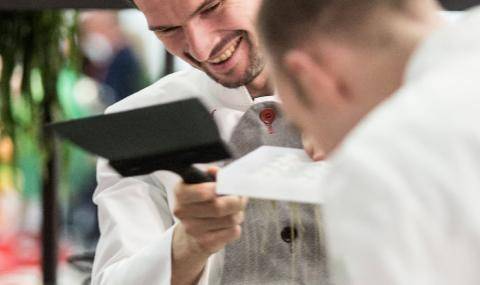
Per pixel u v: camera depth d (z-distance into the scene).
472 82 1.25
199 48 2.38
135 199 2.62
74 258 4.11
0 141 3.79
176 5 2.36
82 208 4.93
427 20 1.37
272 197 1.70
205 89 2.62
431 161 1.18
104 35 4.82
